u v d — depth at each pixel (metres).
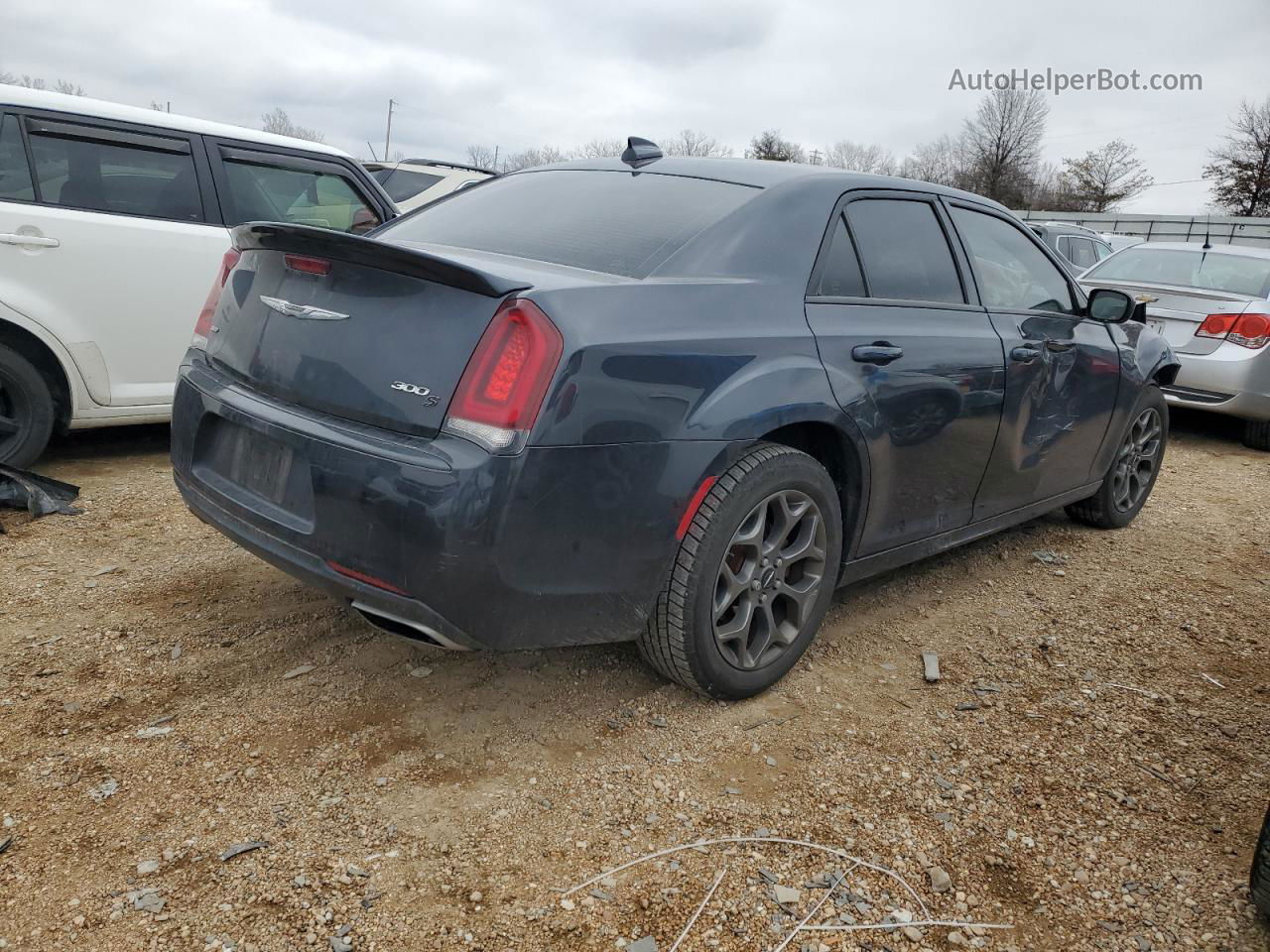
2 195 4.30
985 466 3.51
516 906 1.98
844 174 3.18
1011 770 2.60
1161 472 6.30
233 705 2.66
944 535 3.48
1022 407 3.59
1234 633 3.63
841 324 2.86
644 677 2.94
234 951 1.81
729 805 2.35
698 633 2.58
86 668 2.81
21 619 3.09
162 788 2.28
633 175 3.15
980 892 2.12
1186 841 2.34
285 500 2.43
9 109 4.34
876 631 3.43
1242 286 7.51
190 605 3.26
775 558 2.77
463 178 9.47
